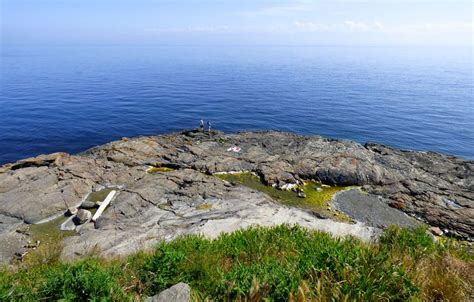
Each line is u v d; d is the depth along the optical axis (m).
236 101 66.69
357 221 19.62
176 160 26.70
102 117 51.41
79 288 5.61
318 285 5.02
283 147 29.95
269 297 5.04
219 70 142.25
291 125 50.59
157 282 6.38
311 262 5.96
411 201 22.09
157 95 71.62
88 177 22.17
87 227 17.30
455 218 20.14
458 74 153.25
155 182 21.97
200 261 6.95
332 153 28.14
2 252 15.00
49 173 22.11
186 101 65.56
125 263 8.20
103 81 93.62
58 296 5.55
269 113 57.28
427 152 31.56
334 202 22.00
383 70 167.62
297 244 8.74
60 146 38.84
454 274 5.98
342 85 96.94
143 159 26.67
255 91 80.56
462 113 60.94
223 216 17.88
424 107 65.69
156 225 17.09
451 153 40.56
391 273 5.56
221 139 32.16
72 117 50.72
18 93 69.56
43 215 18.23
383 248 7.49
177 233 15.70
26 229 17.02
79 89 77.25
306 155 27.80
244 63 198.62
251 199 20.59
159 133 44.81
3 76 98.75
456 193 23.06
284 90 83.44
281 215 18.06
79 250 14.45
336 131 48.25
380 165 26.73
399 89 90.88
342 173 24.94
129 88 81.19
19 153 36.25
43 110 54.56
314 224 16.89
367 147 32.19
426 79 123.94
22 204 18.81
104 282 5.70
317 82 103.56
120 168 24.11
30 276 8.13
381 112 60.34
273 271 5.83
